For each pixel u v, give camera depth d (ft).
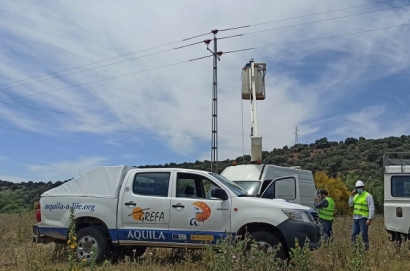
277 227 26.13
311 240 26.63
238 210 26.96
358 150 159.53
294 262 23.11
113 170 29.99
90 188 29.96
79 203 29.63
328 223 41.45
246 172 44.04
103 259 28.76
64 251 29.76
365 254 26.43
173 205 27.94
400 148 144.36
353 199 37.27
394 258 29.76
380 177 116.16
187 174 28.91
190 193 28.91
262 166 44.04
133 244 28.43
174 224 27.73
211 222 27.17
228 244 23.16
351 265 22.77
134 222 28.43
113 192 29.32
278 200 28.50
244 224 26.68
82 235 29.14
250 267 21.38
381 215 81.46
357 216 36.37
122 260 28.84
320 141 177.58
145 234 28.14
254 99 63.52
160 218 27.99
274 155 173.47
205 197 28.35
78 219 29.66
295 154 173.06
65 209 29.89
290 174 46.80
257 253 22.35
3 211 107.55
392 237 38.63
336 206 91.81
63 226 29.71
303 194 47.44
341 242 29.25
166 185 28.76
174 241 27.71
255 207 26.73
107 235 29.35
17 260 30.35
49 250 32.01
